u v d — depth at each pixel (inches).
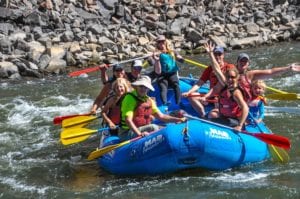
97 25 1079.0
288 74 717.9
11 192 347.6
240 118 371.2
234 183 335.6
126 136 376.5
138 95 372.5
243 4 1302.9
